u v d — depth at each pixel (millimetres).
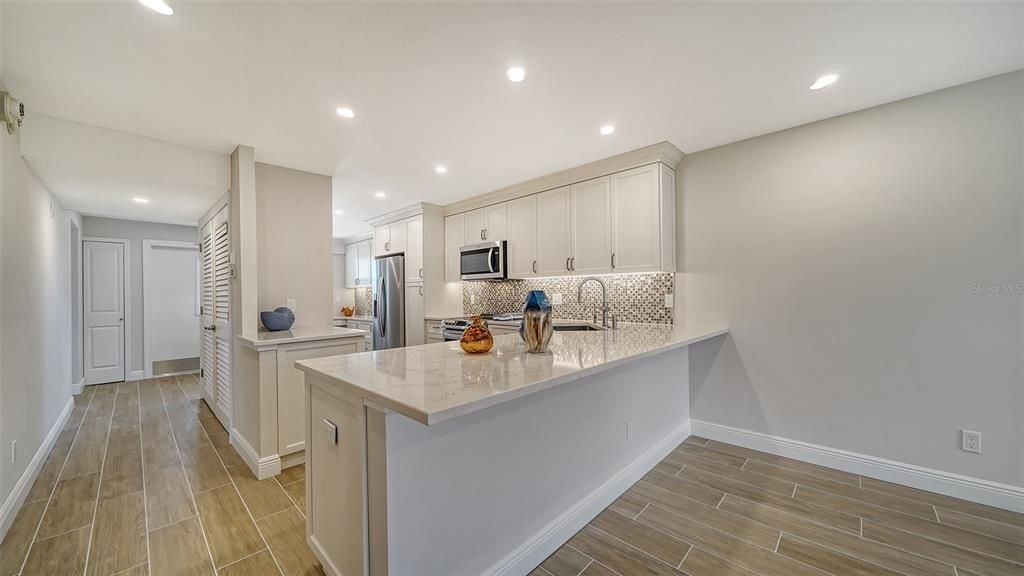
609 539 1813
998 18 1553
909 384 2238
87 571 1616
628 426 2320
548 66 1869
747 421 2826
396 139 2682
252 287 2791
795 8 1496
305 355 2658
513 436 1609
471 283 5004
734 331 2867
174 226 5555
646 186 2984
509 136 2676
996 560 1634
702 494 2193
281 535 1861
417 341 4738
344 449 1416
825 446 2512
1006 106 1972
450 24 1559
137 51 1672
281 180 3164
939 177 2137
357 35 1610
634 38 1668
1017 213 1952
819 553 1697
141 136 2539
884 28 1615
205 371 4066
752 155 2766
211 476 2461
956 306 2104
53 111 2199
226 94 2053
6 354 1966
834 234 2459
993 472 2021
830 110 2359
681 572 1596
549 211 3637
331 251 3424
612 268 3182
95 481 2393
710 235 2965
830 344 2486
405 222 4922
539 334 1801
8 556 1709
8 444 1979
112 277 5074
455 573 1397
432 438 1331
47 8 1396
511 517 1599
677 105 2277
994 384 2018
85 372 4879
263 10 1450
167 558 1698
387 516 1211
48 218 2904
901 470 2260
